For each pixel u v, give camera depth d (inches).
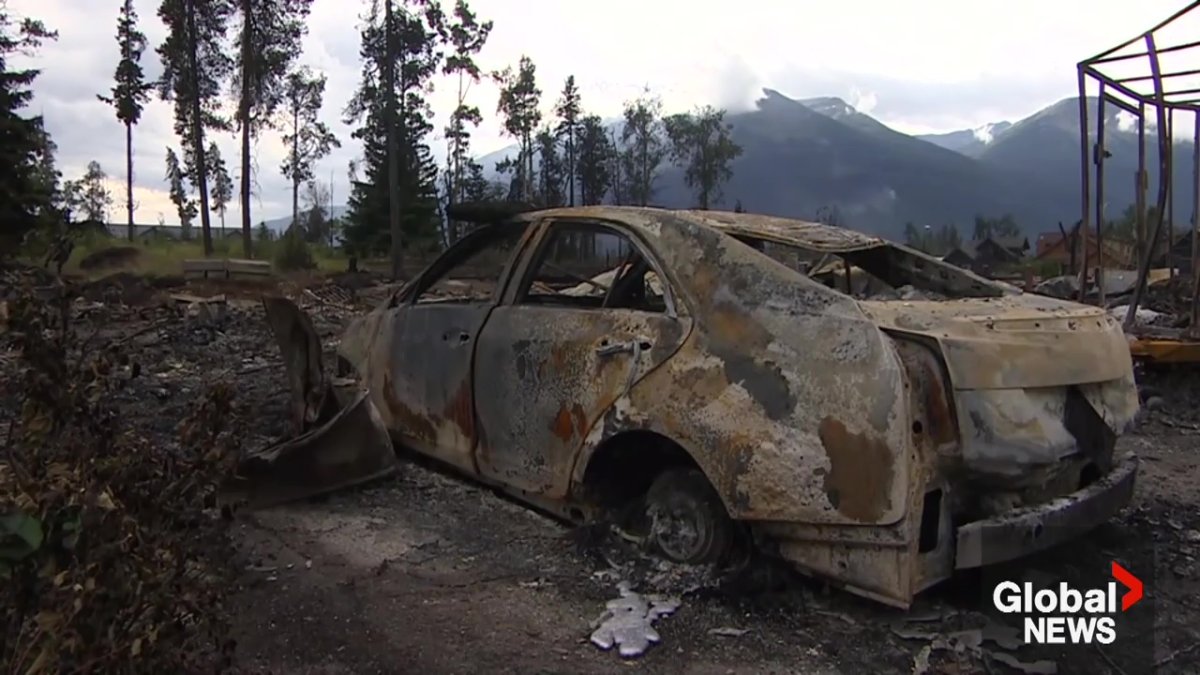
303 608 119.1
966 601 124.1
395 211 1494.8
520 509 161.3
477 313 160.2
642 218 141.1
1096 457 121.7
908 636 113.3
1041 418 113.3
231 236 2025.1
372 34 1525.6
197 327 401.7
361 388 177.8
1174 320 381.1
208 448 85.6
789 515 109.7
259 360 328.5
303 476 161.9
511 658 107.3
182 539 83.0
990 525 107.6
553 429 140.6
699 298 125.3
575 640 112.3
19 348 74.5
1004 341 112.2
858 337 108.0
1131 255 744.3
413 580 129.9
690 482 128.3
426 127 2028.8
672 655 108.7
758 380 114.8
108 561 67.2
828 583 114.5
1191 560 143.1
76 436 76.4
